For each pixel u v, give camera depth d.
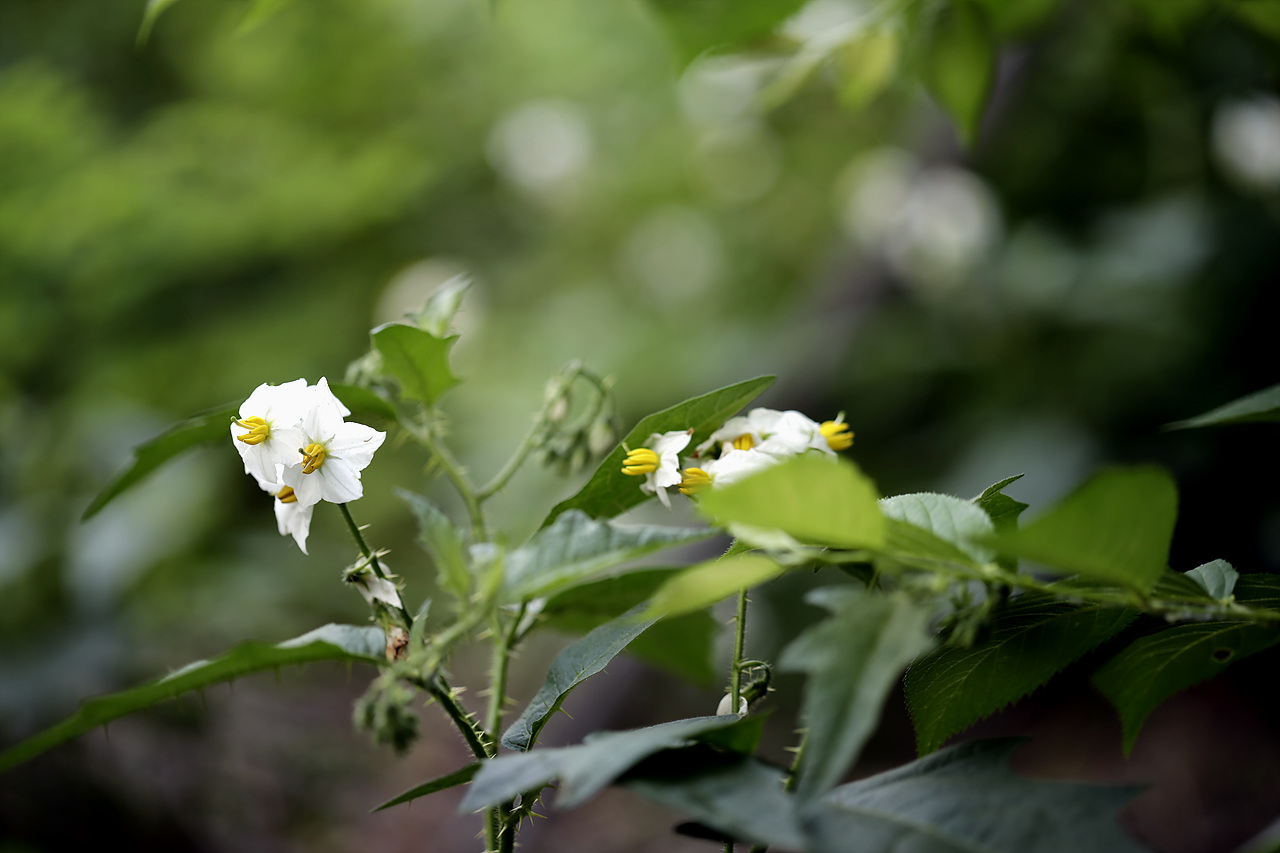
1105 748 1.79
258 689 2.04
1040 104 1.88
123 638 1.57
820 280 2.24
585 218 2.85
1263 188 1.75
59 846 1.50
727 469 0.82
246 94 2.36
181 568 1.73
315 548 2.00
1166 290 1.72
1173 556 1.66
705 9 0.99
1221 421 0.83
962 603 0.76
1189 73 1.74
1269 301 1.63
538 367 2.52
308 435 0.82
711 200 2.84
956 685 0.82
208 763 1.73
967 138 1.05
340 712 2.10
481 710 2.10
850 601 0.75
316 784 1.86
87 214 1.79
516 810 0.82
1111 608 0.81
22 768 1.51
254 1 0.94
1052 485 1.67
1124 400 1.71
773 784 0.76
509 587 0.77
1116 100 1.83
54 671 1.51
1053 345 1.88
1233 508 1.62
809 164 2.71
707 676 0.91
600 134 2.75
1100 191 1.97
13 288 1.82
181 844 1.62
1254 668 1.77
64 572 1.62
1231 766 1.67
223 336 2.17
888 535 0.76
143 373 2.11
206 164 2.11
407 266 2.54
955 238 1.99
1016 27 1.10
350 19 2.31
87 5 2.32
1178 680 0.82
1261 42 1.22
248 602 1.75
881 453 2.04
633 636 0.84
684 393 2.24
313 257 2.38
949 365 1.95
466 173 2.72
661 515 1.83
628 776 0.77
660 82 2.64
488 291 2.75
